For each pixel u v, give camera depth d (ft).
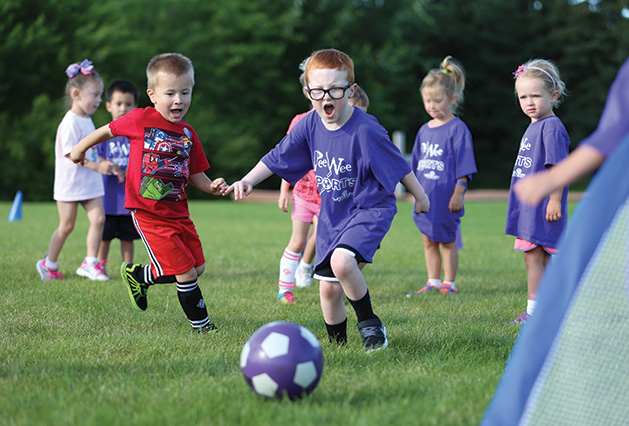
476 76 180.55
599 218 10.22
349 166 17.11
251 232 50.55
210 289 26.30
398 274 31.71
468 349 16.88
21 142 104.17
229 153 122.83
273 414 11.74
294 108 147.43
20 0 110.83
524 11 181.47
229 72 139.54
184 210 19.62
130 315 21.01
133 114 19.35
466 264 35.37
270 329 13.00
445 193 27.27
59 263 32.42
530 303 21.72
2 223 53.06
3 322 19.34
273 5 143.43
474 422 11.34
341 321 17.49
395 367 15.08
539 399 11.60
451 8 180.45
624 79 10.22
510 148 183.93
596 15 171.63
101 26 123.34
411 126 174.91
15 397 12.49
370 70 148.15
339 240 16.70
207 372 14.28
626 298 14.17
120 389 13.03
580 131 174.50
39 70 113.70
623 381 12.84
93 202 28.45
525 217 21.72
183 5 137.69
